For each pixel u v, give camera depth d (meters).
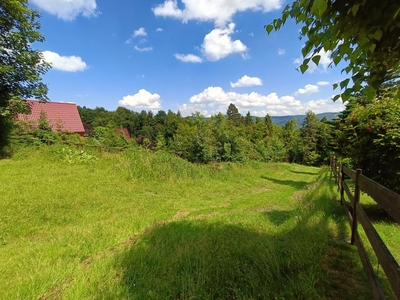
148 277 2.42
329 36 1.43
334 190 7.52
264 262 2.53
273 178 13.27
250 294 2.07
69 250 3.33
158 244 3.32
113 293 2.18
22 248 3.50
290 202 6.68
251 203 6.66
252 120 60.16
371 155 4.58
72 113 25.20
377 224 4.09
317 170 22.34
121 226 4.43
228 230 3.88
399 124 4.28
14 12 9.94
